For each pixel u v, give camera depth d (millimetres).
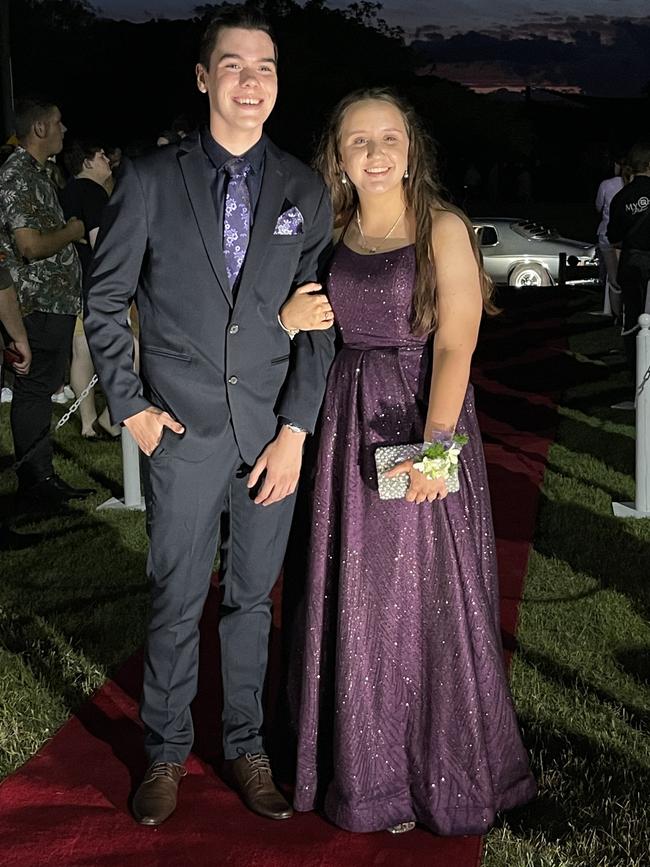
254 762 3721
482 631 3492
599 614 5191
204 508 3539
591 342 13234
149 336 3482
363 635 3443
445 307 3420
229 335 3428
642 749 4000
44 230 6441
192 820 3588
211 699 4406
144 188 3371
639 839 3441
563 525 6500
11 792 3742
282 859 3387
